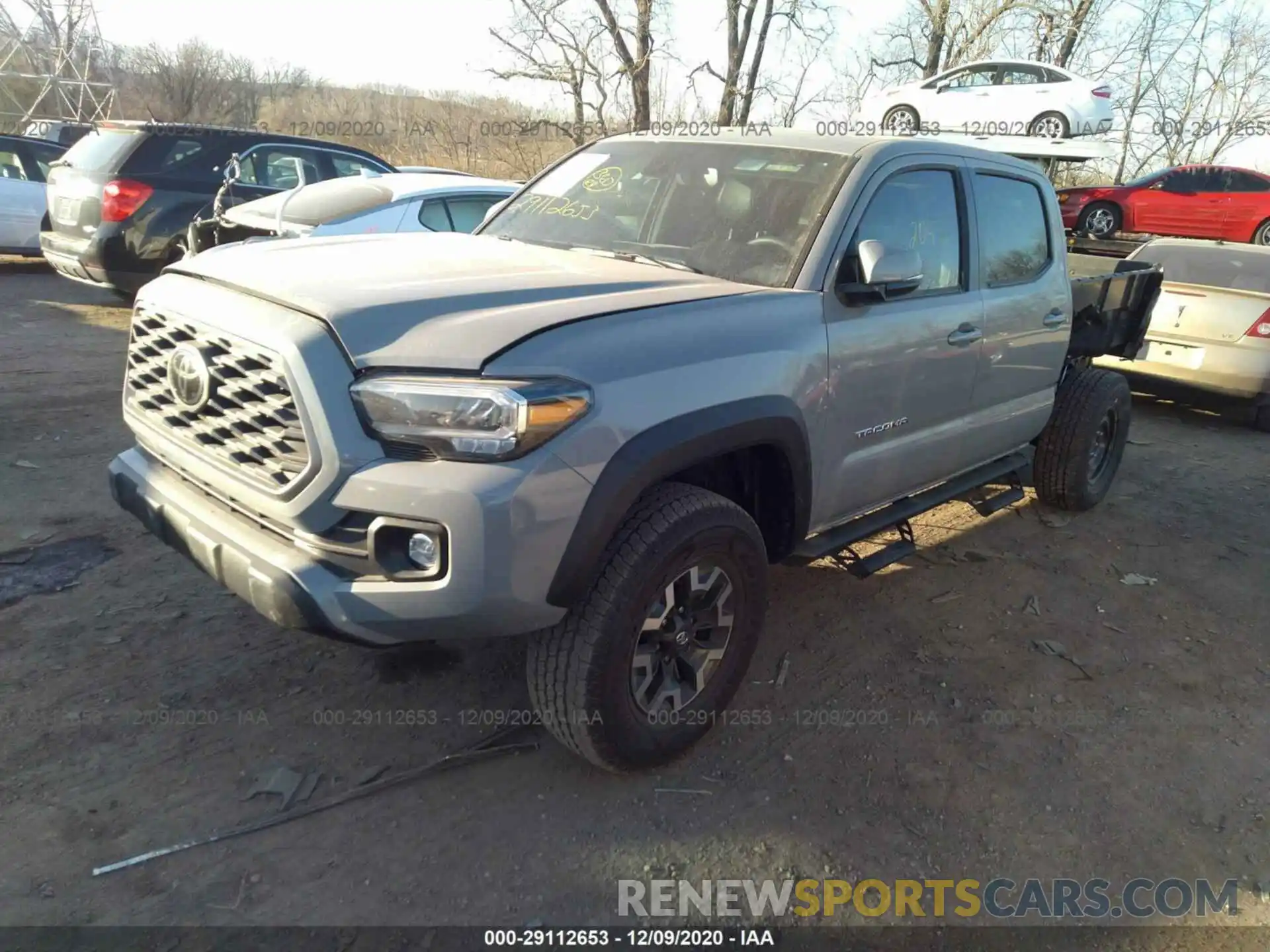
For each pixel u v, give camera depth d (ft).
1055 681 12.03
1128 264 21.11
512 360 7.51
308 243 10.62
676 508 8.63
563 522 7.62
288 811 8.63
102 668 10.48
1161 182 54.49
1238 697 12.00
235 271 8.84
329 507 7.53
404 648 11.30
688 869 8.38
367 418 7.41
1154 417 27.89
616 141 13.61
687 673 9.57
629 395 8.05
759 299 9.74
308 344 7.47
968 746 10.48
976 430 13.80
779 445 9.70
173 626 11.43
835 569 14.85
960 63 75.82
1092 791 9.90
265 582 7.70
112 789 8.69
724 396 8.86
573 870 8.25
